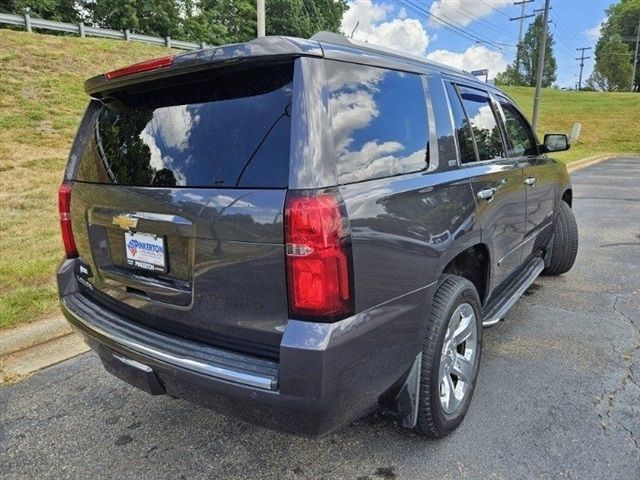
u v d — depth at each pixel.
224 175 1.79
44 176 7.98
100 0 31.78
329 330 1.63
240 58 1.76
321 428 1.72
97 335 2.20
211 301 1.84
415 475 2.16
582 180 13.64
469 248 2.58
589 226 7.33
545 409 2.62
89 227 2.39
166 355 1.91
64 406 2.76
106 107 2.39
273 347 1.74
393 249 1.88
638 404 2.65
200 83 1.97
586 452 2.27
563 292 4.44
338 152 1.75
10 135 9.69
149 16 33.94
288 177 1.64
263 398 1.68
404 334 2.00
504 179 2.99
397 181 2.00
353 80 1.93
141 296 2.13
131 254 2.13
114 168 2.23
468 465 2.21
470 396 2.58
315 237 1.60
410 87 2.30
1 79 12.17
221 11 39.66
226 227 1.73
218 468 2.25
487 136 3.06
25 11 26.67
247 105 1.81
